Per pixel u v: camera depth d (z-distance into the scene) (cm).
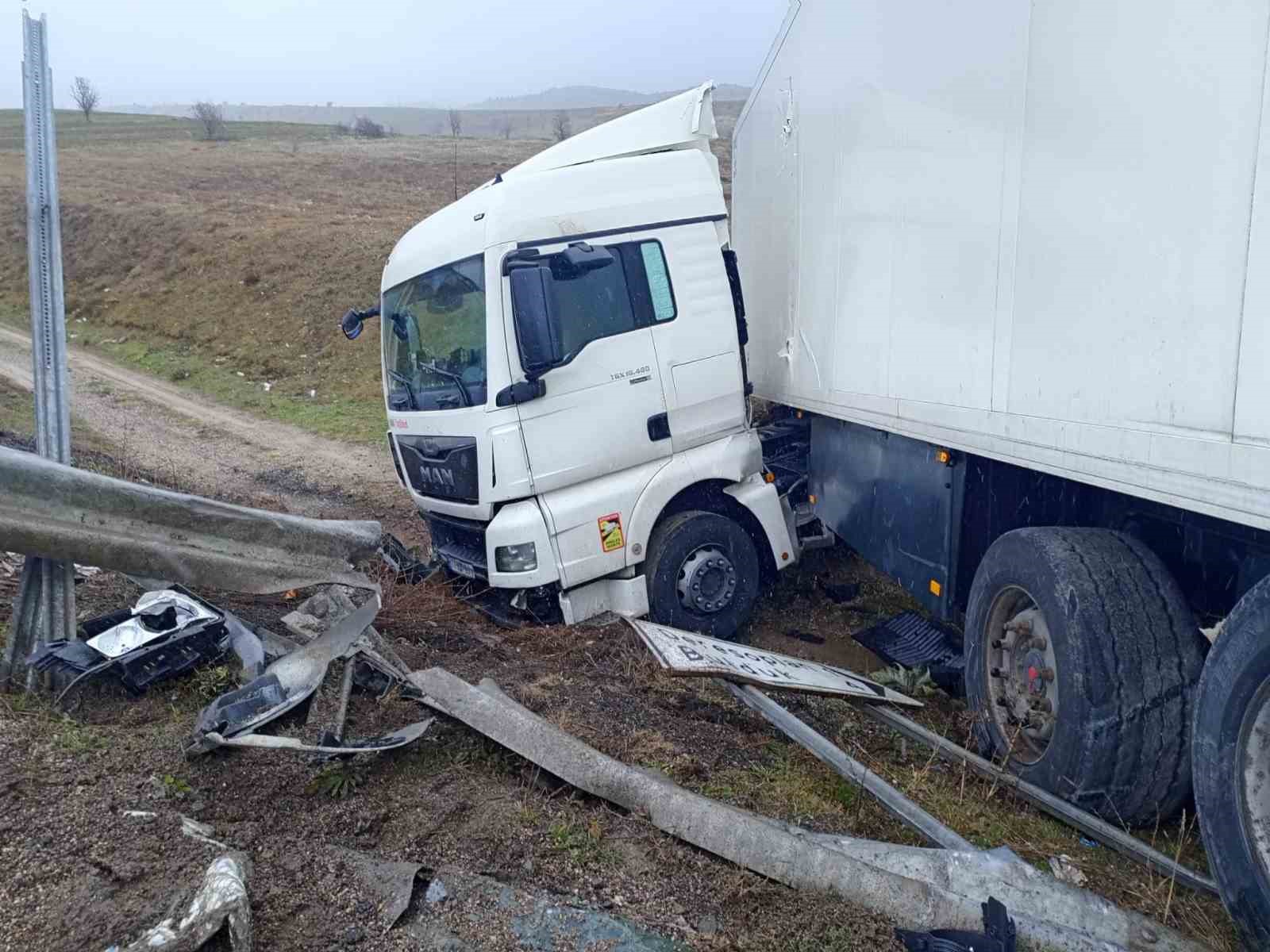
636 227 590
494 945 270
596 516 581
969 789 416
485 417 560
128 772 340
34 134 420
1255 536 330
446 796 354
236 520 438
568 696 470
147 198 3394
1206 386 281
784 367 702
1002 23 383
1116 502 398
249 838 312
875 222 520
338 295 2141
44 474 383
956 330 433
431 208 3272
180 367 1894
